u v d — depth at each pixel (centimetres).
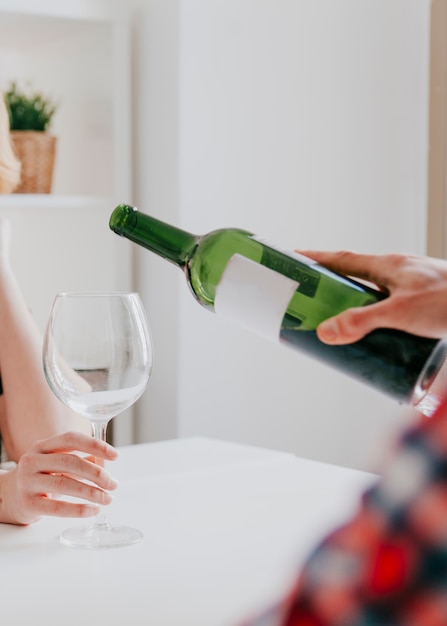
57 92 259
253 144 251
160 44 245
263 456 134
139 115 254
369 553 18
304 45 256
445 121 260
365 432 272
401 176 267
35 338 150
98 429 96
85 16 236
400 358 64
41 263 260
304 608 18
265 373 258
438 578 17
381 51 265
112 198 246
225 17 244
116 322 92
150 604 74
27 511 97
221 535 94
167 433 250
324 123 260
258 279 72
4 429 153
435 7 259
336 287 70
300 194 258
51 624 70
